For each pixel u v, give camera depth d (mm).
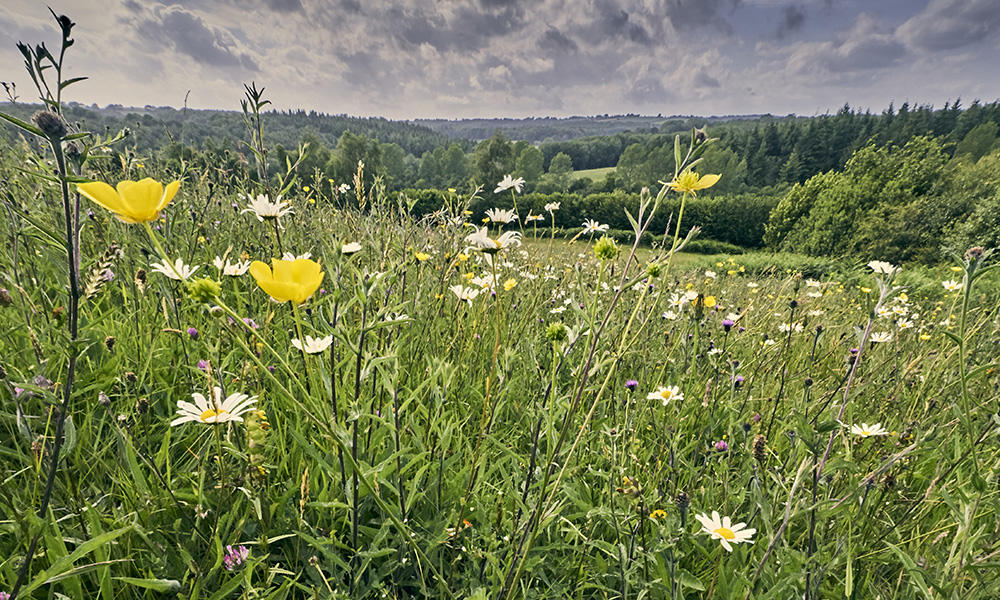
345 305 1090
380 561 1525
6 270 2092
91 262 1662
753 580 1300
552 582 1547
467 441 1924
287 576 1385
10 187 2488
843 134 87875
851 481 1646
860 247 33281
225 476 1187
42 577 765
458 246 2779
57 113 816
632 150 79188
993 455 1813
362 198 2619
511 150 71562
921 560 1524
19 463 1517
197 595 1063
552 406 1181
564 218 42062
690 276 5996
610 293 3240
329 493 1585
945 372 2781
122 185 730
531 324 2928
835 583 1589
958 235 27969
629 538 1518
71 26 815
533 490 1688
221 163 4191
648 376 2582
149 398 1841
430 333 2496
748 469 1697
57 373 1720
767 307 4387
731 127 161500
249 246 2924
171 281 1714
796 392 2633
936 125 85625
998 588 1280
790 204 41062
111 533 829
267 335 1883
